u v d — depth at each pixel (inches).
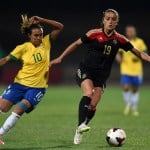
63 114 2335.1
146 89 4505.4
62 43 5777.6
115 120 2137.1
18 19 5949.8
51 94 3700.8
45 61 1280.8
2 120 1871.3
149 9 6092.5
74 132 1641.2
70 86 4793.3
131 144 1363.2
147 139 1476.4
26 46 1272.1
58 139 1455.5
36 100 1266.0
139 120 2161.7
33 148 1278.3
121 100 3289.9
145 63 5418.3
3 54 4990.2
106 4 6013.8
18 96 1274.6
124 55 2527.1
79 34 5910.4
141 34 5959.6
